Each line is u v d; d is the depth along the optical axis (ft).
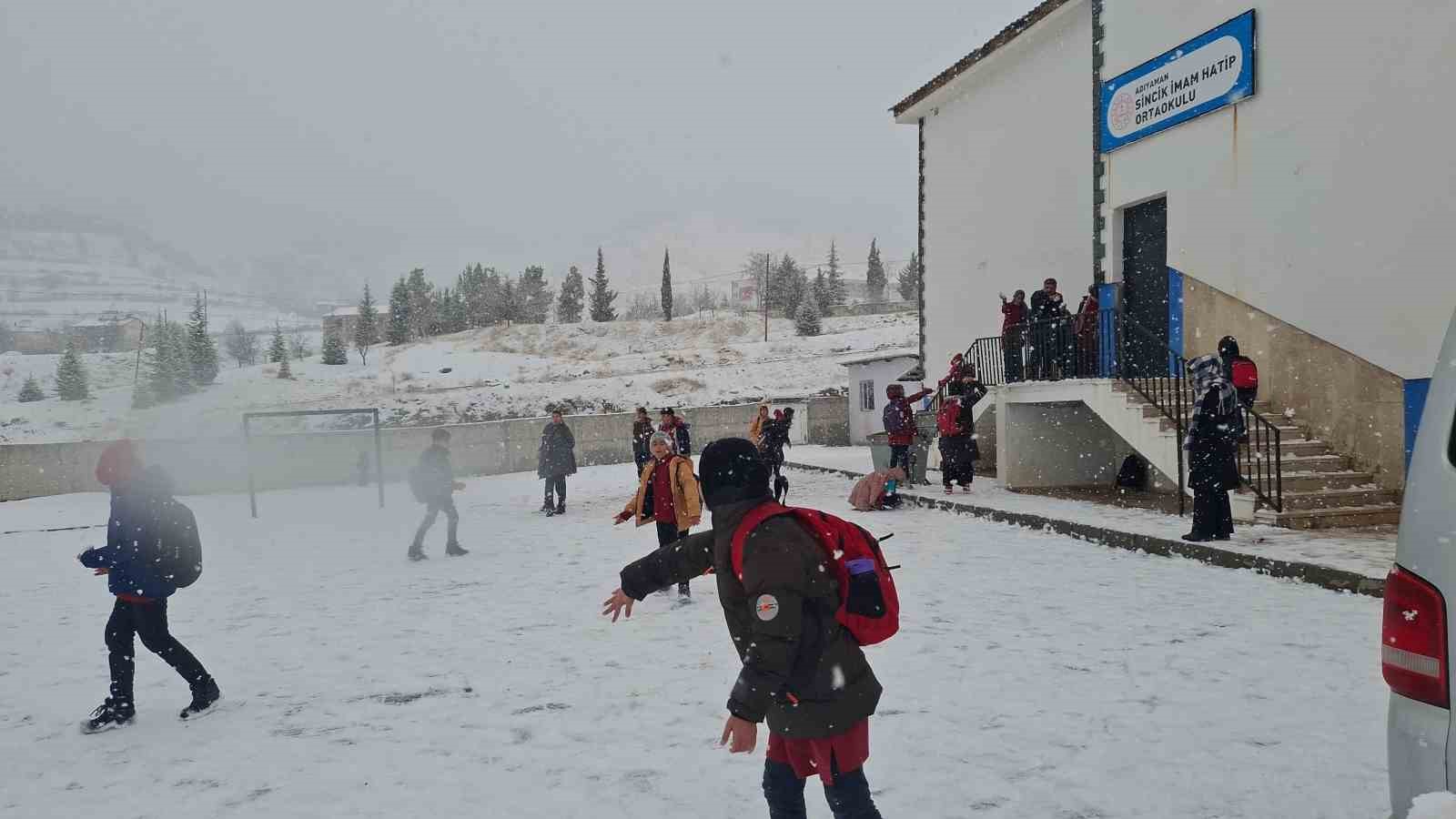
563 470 51.93
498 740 15.01
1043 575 27.17
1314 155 36.78
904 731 14.43
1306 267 37.35
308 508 62.90
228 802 12.92
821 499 53.52
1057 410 51.47
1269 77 38.83
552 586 29.25
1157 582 25.44
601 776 13.21
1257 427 34.68
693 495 25.44
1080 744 13.58
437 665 20.01
